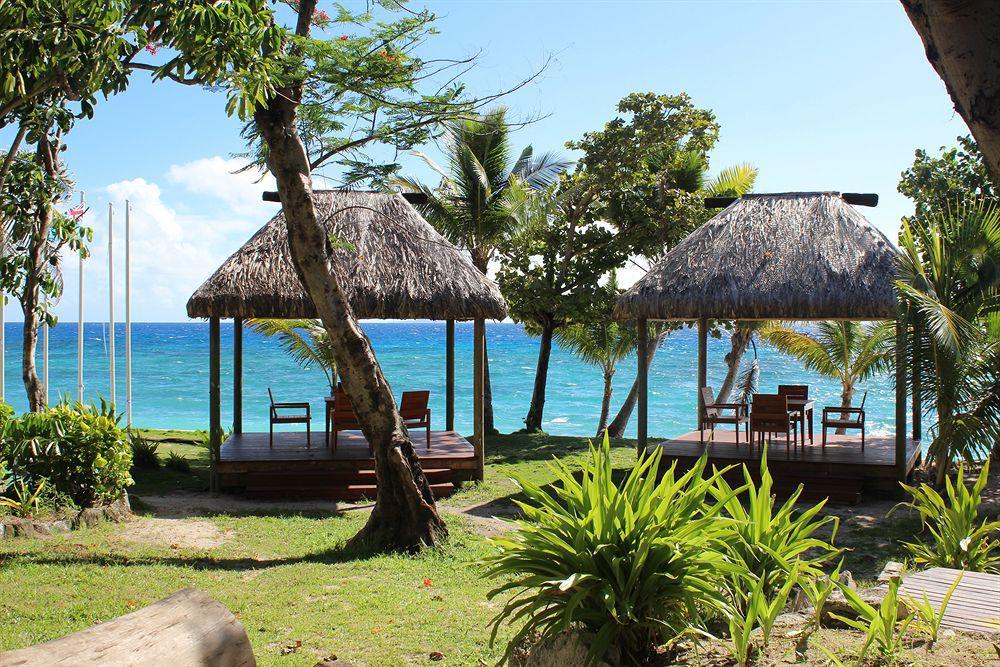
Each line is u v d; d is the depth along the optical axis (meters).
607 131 19.41
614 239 20.12
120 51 6.00
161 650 2.72
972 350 10.89
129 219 17.14
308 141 8.70
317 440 14.30
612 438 19.70
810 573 4.91
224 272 12.23
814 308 11.88
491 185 19.16
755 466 12.32
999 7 1.59
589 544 3.89
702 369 16.02
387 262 12.70
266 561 8.02
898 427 11.81
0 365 14.48
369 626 5.80
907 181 18.31
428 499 8.91
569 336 23.08
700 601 3.77
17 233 11.00
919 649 3.57
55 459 9.29
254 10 6.08
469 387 47.38
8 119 9.37
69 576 6.79
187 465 14.16
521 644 4.31
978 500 6.05
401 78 8.23
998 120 1.59
